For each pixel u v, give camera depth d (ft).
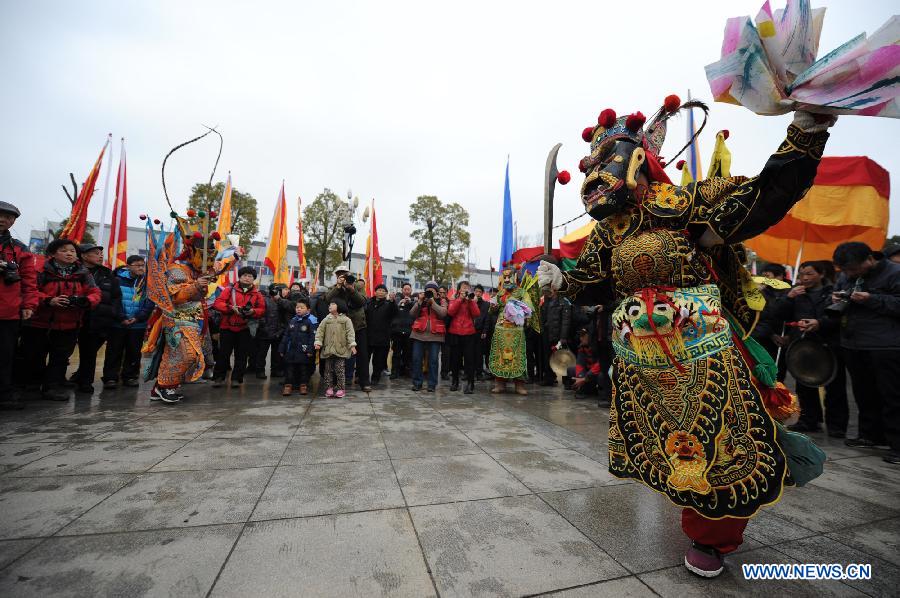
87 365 18.40
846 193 17.97
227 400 17.88
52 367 16.92
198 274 17.52
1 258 14.44
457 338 21.89
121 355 20.07
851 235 19.49
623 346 6.35
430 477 9.14
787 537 6.87
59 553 5.98
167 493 8.08
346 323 19.79
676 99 6.91
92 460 9.89
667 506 7.82
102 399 17.30
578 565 5.90
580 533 6.80
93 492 8.09
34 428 12.68
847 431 15.06
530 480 9.06
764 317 15.74
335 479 8.93
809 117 5.17
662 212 6.13
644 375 5.98
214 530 6.69
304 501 7.82
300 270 50.26
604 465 10.09
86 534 6.52
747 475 5.37
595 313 18.49
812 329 13.93
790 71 5.22
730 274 6.43
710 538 5.67
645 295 5.97
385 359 26.09
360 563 5.83
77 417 14.15
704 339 5.66
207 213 17.51
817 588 5.48
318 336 19.36
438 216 94.07
